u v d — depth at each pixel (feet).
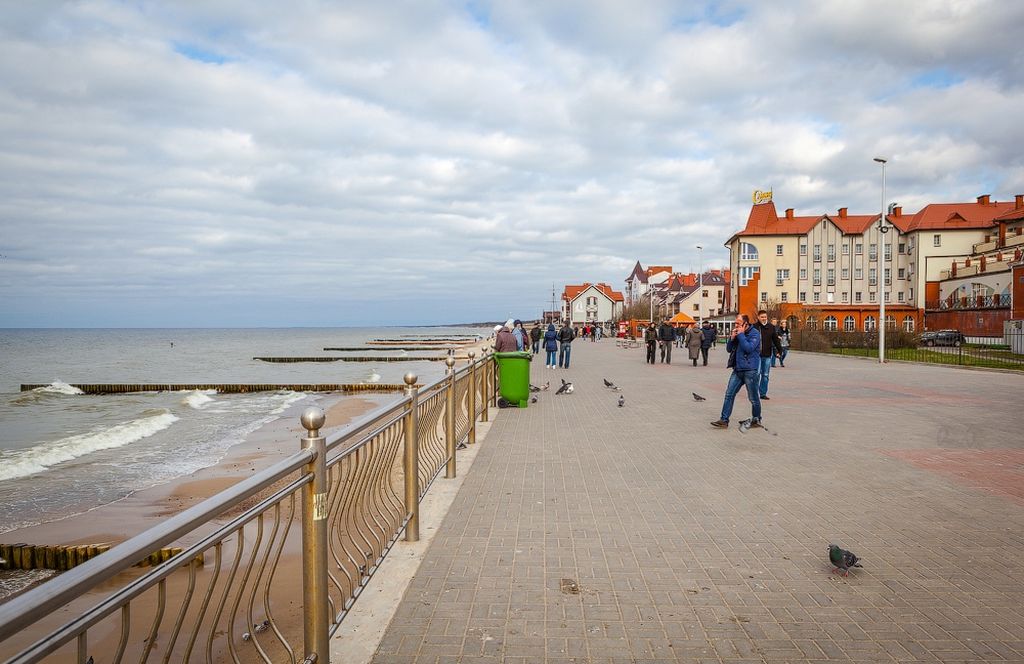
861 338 122.21
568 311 445.37
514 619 11.66
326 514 9.87
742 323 32.48
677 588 13.00
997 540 15.85
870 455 26.17
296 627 13.39
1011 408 40.68
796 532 16.51
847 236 246.88
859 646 10.65
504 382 41.34
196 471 38.14
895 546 15.43
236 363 179.93
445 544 15.64
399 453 15.60
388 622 11.53
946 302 204.64
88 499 31.65
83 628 5.14
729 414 32.94
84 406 81.35
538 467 24.08
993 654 10.38
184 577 16.92
